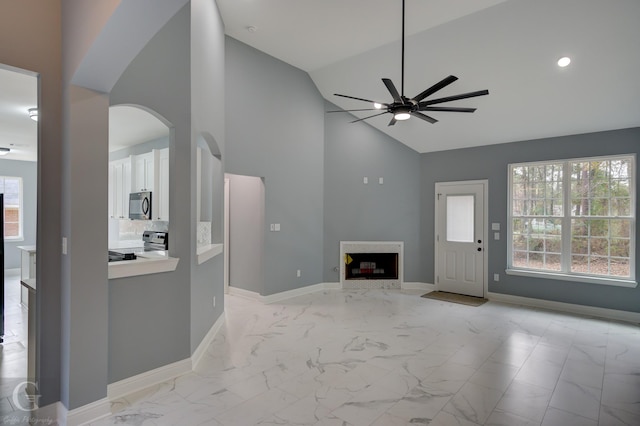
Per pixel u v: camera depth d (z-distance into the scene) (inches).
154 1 61.3
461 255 237.8
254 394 104.5
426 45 179.3
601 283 187.5
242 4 156.6
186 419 91.3
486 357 133.3
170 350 114.3
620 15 136.2
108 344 98.7
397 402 100.8
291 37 186.4
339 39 186.7
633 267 181.3
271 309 198.1
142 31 69.6
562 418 93.2
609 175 190.1
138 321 105.4
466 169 236.4
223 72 175.3
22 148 252.1
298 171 229.9
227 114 185.6
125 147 223.8
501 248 221.9
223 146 176.9
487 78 181.6
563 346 144.6
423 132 237.3
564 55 157.8
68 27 87.6
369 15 162.6
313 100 240.7
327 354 135.3
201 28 134.9
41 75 89.2
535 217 213.2
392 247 254.8
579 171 199.2
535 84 175.5
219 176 173.6
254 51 199.8
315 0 151.6
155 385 109.0
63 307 90.6
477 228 231.5
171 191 117.3
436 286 248.2
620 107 172.1
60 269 92.1
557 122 193.2
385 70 205.3
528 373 119.9
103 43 72.6
